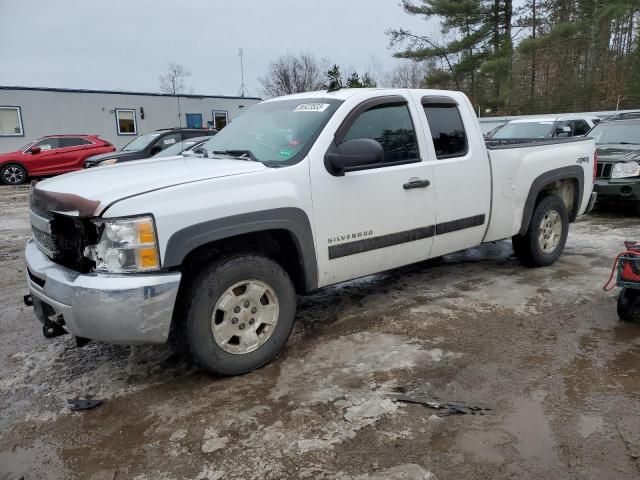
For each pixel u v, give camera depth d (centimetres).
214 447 265
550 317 416
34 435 283
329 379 328
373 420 281
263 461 253
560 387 310
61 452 268
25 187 1700
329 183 364
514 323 406
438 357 352
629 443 257
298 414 290
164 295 292
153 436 277
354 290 499
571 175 550
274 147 379
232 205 315
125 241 287
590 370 329
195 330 312
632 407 287
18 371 357
